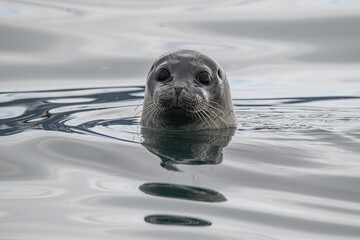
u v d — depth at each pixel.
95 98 43.28
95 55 50.25
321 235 20.28
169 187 24.44
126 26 55.25
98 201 22.97
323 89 46.59
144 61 48.81
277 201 23.20
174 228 20.62
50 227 20.69
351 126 36.78
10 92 43.97
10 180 25.36
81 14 58.31
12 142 31.03
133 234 20.16
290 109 42.19
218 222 21.14
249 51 51.47
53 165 27.30
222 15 58.00
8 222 21.08
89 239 19.77
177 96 30.94
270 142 31.95
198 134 33.03
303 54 51.81
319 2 61.09
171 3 62.47
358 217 21.81
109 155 28.73
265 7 60.31
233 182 25.20
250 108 42.38
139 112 39.56
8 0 61.31
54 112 38.97
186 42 51.38
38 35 52.91
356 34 54.00
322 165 27.88
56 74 47.72
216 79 33.69
